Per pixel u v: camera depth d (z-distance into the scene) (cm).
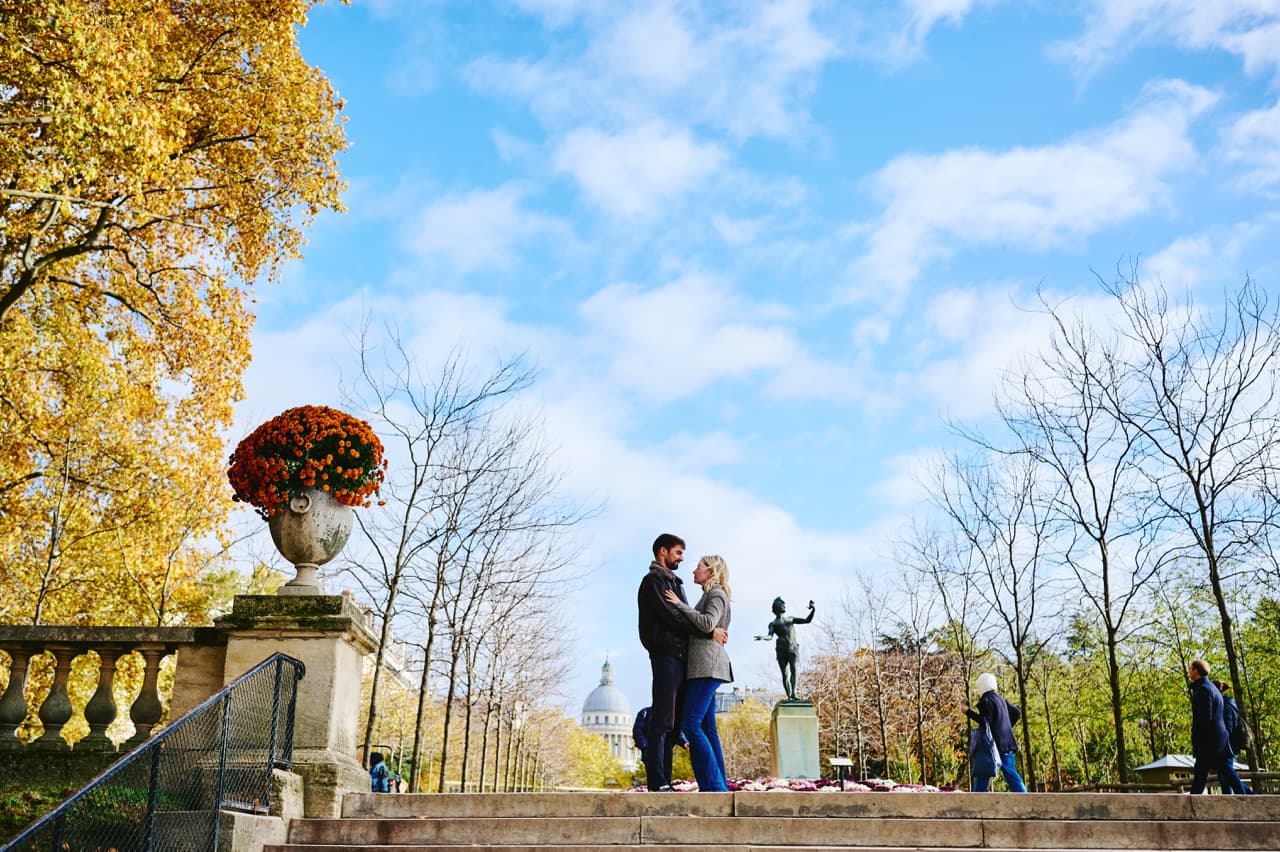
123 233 1855
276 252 1997
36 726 2080
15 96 1486
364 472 881
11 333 1819
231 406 2073
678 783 925
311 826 734
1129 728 3694
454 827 731
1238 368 1992
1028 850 704
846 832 720
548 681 3628
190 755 626
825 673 4222
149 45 1539
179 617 2750
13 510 2188
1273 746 2847
